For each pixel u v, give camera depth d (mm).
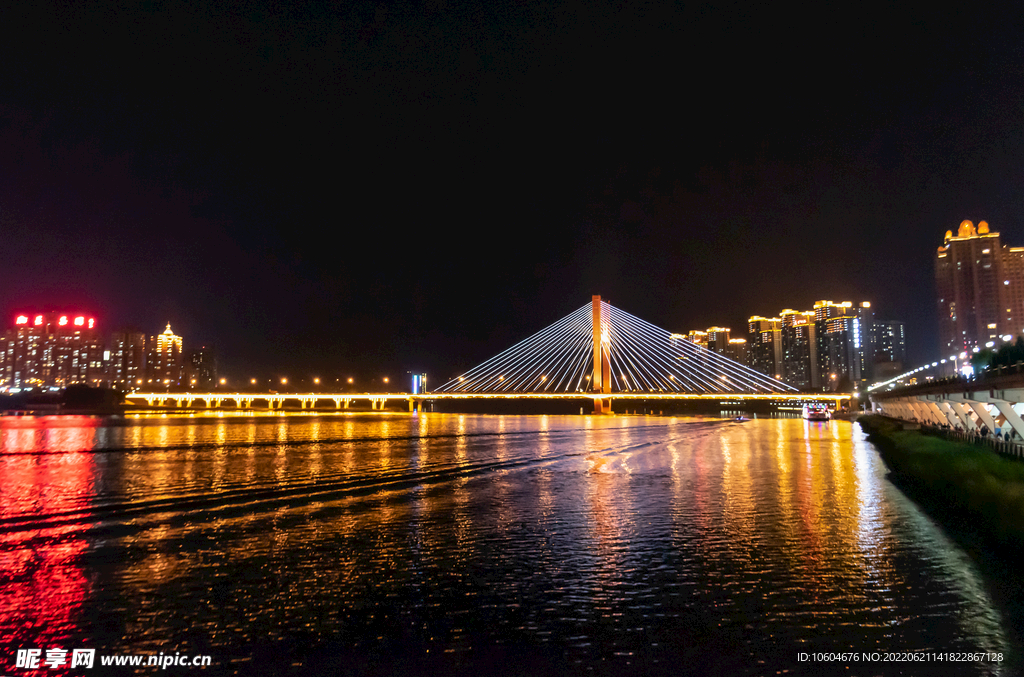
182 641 14055
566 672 12586
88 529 25484
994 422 45312
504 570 19156
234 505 31312
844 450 66750
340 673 12594
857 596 16641
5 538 23750
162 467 49344
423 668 12750
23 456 59469
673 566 19453
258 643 13945
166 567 19688
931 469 36781
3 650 13680
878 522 25891
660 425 140500
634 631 14484
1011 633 14344
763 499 32344
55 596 16922
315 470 47156
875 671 12594
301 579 18359
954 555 20547
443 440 84750
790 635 14281
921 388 62469
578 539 23188
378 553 21297
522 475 44031
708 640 14008
